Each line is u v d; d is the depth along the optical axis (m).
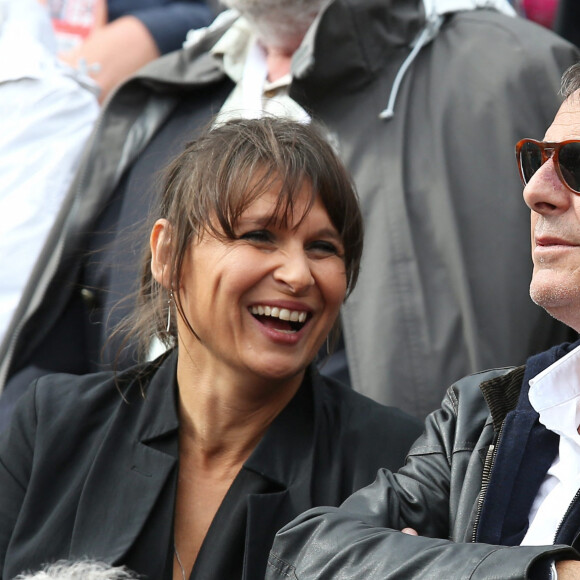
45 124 15.62
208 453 9.16
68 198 14.66
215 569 8.56
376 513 7.67
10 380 14.04
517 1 18.41
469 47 13.10
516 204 12.17
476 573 6.25
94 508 8.96
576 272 7.05
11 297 14.89
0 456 9.70
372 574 6.66
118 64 18.94
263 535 8.55
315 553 7.02
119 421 9.35
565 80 7.96
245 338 8.70
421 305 11.90
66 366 14.27
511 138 12.37
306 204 8.62
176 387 9.39
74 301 14.43
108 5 20.09
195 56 15.29
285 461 8.92
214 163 8.81
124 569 8.62
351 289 9.43
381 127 12.95
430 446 8.09
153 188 11.45
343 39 13.12
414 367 11.73
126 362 12.77
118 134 14.96
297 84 13.41
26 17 16.69
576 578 6.08
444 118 12.69
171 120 15.08
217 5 20.33
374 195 12.55
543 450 7.32
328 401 9.41
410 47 13.34
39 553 8.91
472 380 8.29
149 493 8.89
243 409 9.05
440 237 12.13
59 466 9.38
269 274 8.60
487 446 7.66
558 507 7.06
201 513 8.98
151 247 9.40
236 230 8.62
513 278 11.88
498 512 7.21
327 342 10.62
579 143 7.08
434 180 12.39
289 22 13.94
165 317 9.81
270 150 8.70
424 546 6.68
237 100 14.42
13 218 15.09
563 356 7.60
